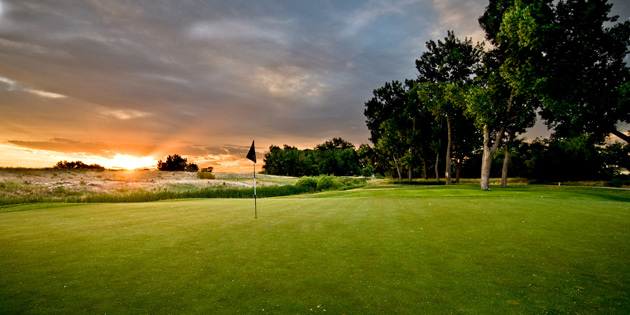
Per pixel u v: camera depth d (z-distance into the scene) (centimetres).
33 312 429
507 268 608
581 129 2566
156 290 507
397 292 498
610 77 2209
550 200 1784
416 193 2700
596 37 2236
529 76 2388
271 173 12544
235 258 681
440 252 718
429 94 4488
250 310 436
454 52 4084
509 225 1026
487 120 3041
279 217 1245
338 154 12225
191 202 2119
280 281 546
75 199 2730
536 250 729
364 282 541
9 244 812
